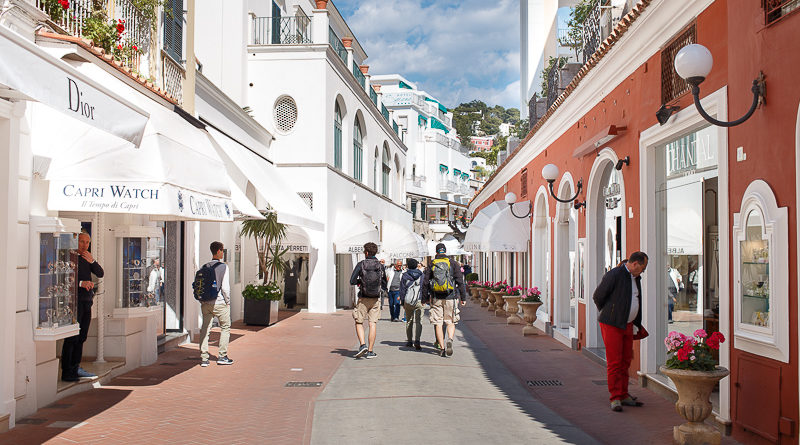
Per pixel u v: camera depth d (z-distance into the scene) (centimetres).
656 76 903
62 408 765
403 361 1193
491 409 803
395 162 4275
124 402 808
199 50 2280
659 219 939
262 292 1812
